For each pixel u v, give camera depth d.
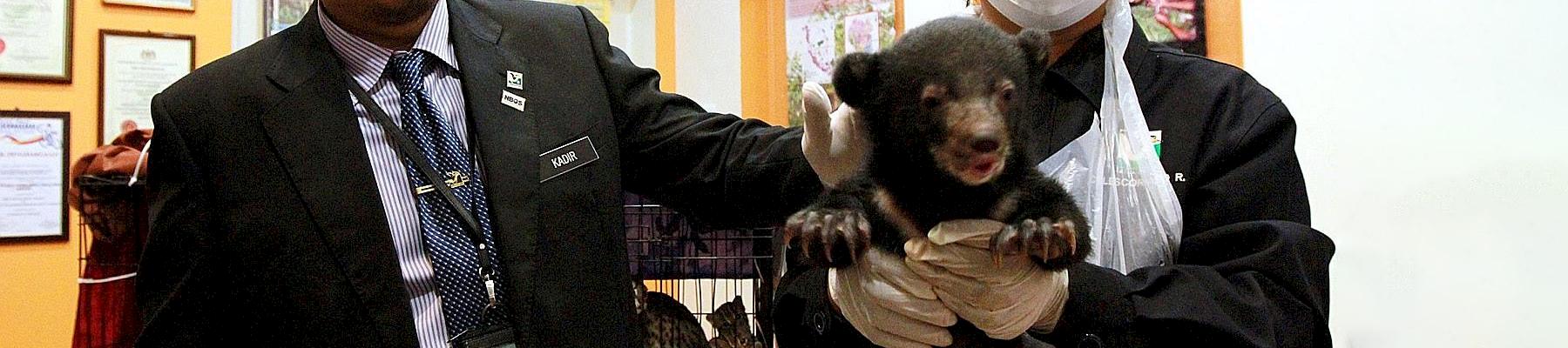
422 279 2.01
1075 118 2.08
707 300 3.76
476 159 2.09
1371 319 3.30
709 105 6.02
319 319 1.96
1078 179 2.03
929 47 1.62
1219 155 1.99
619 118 2.28
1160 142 2.05
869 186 1.71
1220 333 1.70
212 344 2.05
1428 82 3.10
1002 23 2.16
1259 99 2.02
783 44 5.61
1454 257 3.05
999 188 1.62
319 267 1.96
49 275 5.04
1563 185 2.78
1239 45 3.64
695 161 2.23
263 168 1.99
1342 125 3.35
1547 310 2.82
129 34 5.16
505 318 2.04
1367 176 3.29
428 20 2.12
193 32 5.30
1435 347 3.11
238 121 2.01
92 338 2.90
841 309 1.78
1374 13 3.24
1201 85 2.06
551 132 2.11
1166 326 1.73
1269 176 1.94
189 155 2.02
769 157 2.12
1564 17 2.78
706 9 6.07
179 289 2.01
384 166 2.04
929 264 1.62
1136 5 3.81
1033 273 1.61
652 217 3.01
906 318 1.70
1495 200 2.94
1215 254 1.94
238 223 1.98
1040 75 1.72
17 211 4.96
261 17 5.43
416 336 1.97
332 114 2.01
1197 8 3.68
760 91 5.77
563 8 2.36
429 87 2.10
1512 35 2.89
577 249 2.08
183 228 2.01
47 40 5.03
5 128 4.93
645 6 6.43
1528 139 2.85
